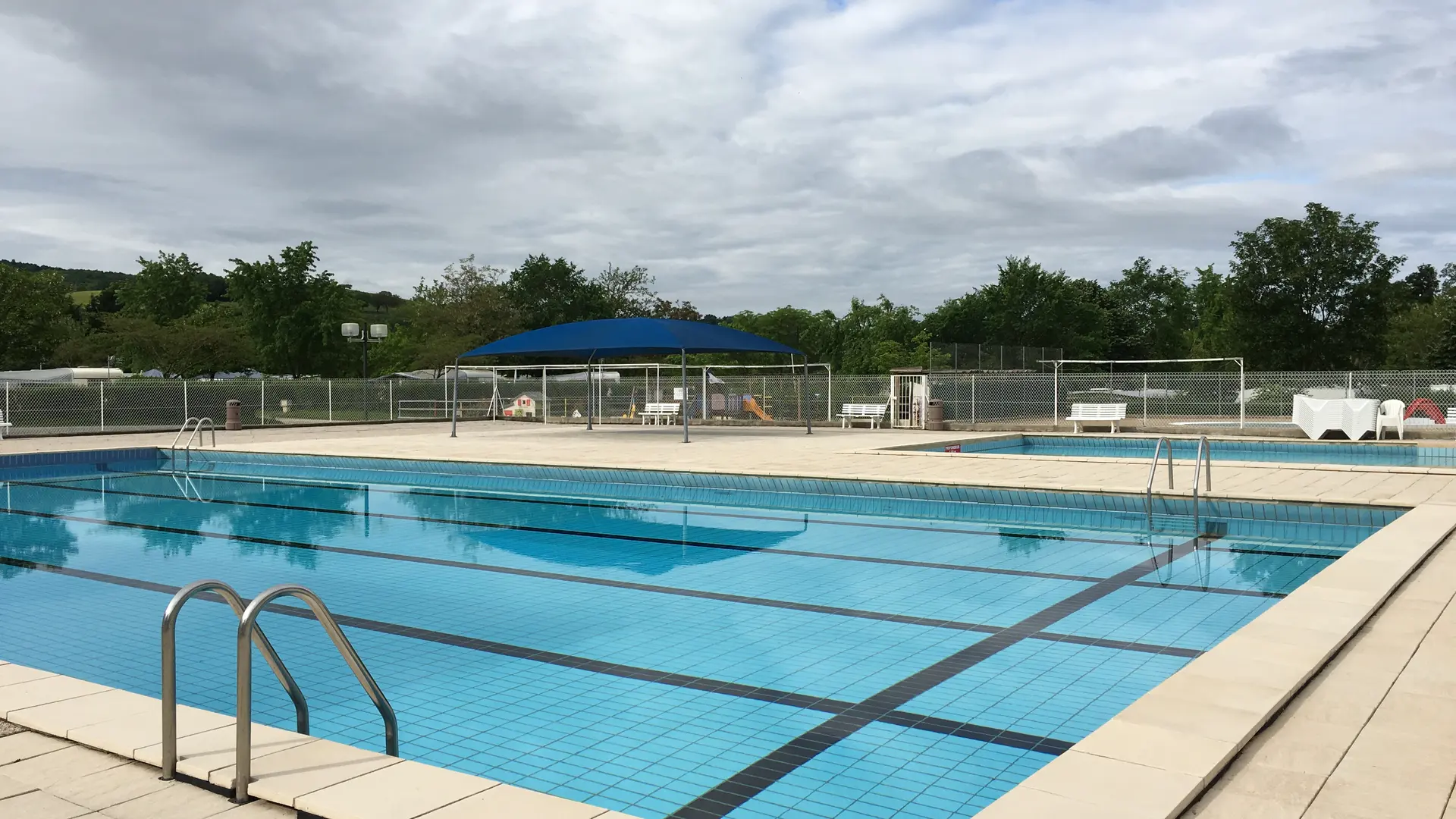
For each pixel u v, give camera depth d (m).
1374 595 4.83
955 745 3.62
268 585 6.79
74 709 3.41
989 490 10.49
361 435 22.20
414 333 55.75
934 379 23.39
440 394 32.47
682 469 12.66
